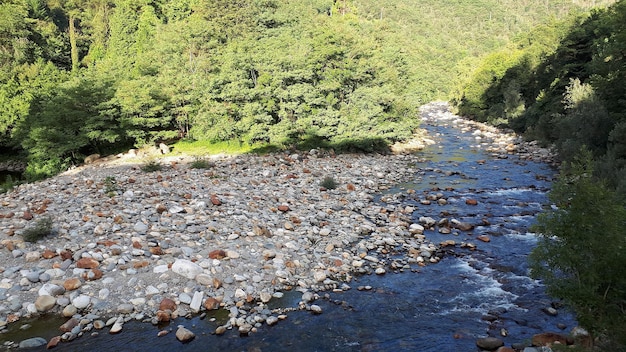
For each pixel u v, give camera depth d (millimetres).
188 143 42844
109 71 51500
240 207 21547
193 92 41594
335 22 85875
